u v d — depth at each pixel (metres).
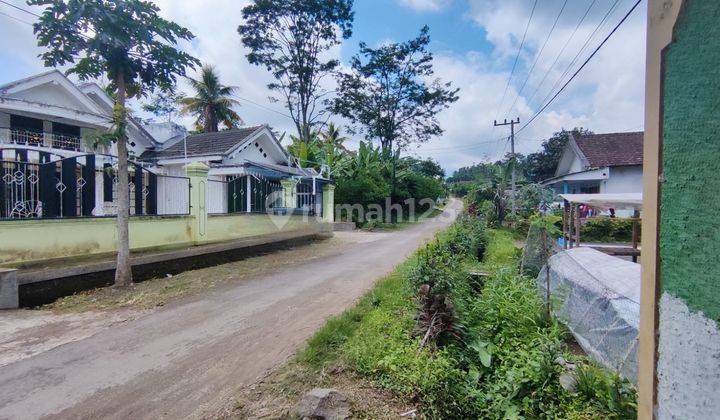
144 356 4.27
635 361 3.21
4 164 6.53
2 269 5.88
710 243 0.92
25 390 3.55
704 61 0.94
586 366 3.37
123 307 6.04
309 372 3.79
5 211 6.52
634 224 10.03
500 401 3.16
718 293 0.90
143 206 8.83
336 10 24.62
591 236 15.06
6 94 12.48
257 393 3.47
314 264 9.91
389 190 23.23
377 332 4.56
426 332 4.12
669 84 1.02
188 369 3.96
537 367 3.28
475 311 4.91
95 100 16.28
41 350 4.42
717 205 0.91
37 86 13.57
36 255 6.68
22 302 5.95
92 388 3.60
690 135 0.97
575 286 4.74
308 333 4.93
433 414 3.08
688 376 0.96
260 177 13.20
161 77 7.08
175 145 17.27
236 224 11.29
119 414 3.19
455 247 9.47
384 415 3.09
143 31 6.34
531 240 7.75
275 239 12.51
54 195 7.15
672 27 1.00
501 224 19.81
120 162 7.01
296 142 23.52
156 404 3.33
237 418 3.11
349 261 10.39
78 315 5.64
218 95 26.31
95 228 7.64
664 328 1.03
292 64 25.94
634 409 2.74
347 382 3.59
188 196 9.78
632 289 4.06
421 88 30.89
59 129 14.52
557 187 24.14
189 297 6.65
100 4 6.05
